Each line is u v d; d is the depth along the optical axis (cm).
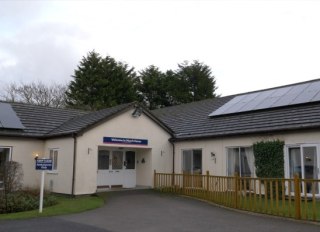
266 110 1888
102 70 4566
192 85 4959
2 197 1302
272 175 1630
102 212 1230
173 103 4803
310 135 1519
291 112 1733
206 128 2056
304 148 1541
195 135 2025
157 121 2089
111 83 4509
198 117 2309
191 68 4962
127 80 4619
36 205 1314
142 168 2100
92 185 1791
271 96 2053
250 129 1761
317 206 1266
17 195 1398
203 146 1986
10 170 1512
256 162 1698
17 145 1920
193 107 2598
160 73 4950
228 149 1869
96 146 1825
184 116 2461
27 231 904
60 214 1173
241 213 1207
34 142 1984
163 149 2108
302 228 933
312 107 1678
